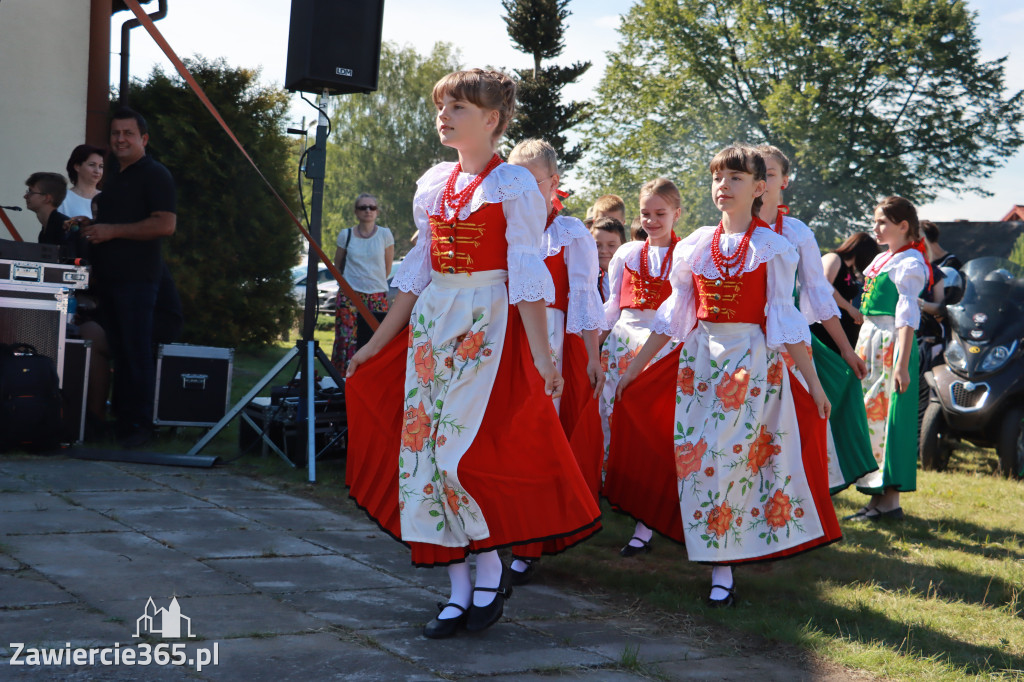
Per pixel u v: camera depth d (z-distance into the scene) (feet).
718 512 10.93
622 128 108.17
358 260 28.99
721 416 11.02
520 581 11.43
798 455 11.18
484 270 8.99
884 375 16.89
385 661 7.96
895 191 95.25
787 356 12.40
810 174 93.45
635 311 15.16
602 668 8.39
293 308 42.96
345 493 15.48
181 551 10.99
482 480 8.75
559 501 8.90
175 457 17.13
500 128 9.12
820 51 93.40
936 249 25.04
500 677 7.88
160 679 7.02
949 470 24.25
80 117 29.27
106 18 29.55
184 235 39.47
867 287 17.34
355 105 150.41
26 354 16.80
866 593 11.96
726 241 11.14
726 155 11.14
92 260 19.27
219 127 39.63
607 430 15.26
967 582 12.86
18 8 28.02
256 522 12.93
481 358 8.93
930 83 95.86
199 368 20.02
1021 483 22.22
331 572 10.77
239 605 9.16
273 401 18.66
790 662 9.10
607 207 17.13
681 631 9.91
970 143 94.73
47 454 16.85
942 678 8.83
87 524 11.87
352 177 149.79
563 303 12.37
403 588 10.39
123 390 19.36
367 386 9.66
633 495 12.53
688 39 101.40
